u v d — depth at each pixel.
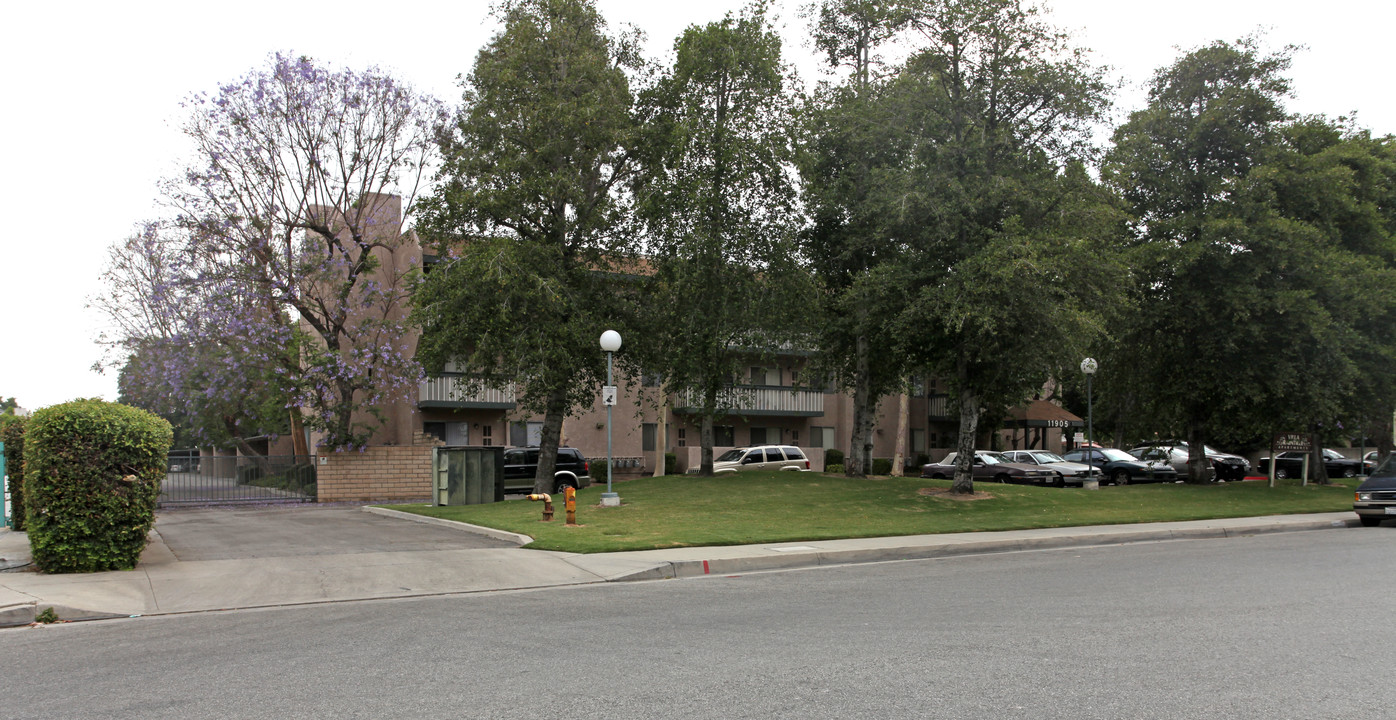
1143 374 29.67
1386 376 27.20
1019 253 17.69
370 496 26.98
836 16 25.12
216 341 26.12
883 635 7.47
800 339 23.58
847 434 43.00
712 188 20.55
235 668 6.48
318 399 25.92
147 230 26.17
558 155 20.92
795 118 21.81
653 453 37.97
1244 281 25.31
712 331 21.44
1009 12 20.28
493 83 21.11
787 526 16.34
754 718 5.05
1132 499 23.00
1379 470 19.56
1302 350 26.11
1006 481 30.58
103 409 11.47
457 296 19.28
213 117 24.38
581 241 21.78
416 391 30.06
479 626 8.12
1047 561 13.21
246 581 10.82
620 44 22.75
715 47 21.06
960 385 22.33
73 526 11.06
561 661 6.59
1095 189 20.22
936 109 20.39
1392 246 28.67
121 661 6.80
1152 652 6.75
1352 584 10.33
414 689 5.79
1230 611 8.56
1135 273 25.31
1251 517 20.27
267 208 25.20
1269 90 26.38
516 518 17.17
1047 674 6.06
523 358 19.52
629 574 11.49
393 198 28.41
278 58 24.92
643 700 5.45
